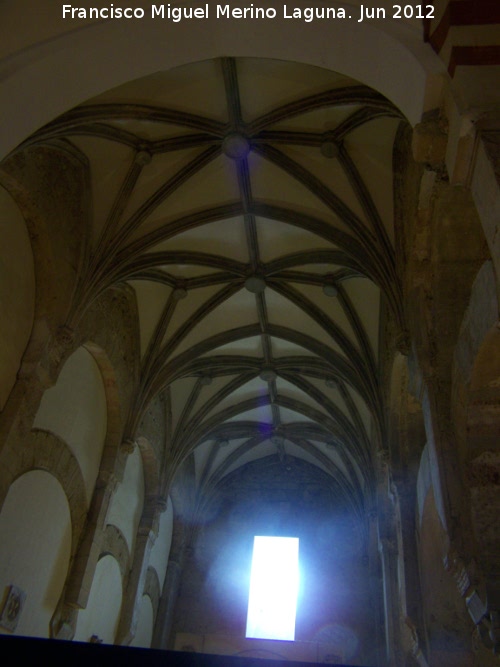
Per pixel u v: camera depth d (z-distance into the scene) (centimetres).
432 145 664
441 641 1080
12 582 1138
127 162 1385
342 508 2367
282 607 2158
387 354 1526
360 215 1390
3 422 1094
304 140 1346
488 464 769
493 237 562
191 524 2344
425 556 1147
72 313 1290
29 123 740
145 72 802
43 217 1205
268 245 1631
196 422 2100
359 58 757
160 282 1670
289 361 1992
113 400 1596
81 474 1430
